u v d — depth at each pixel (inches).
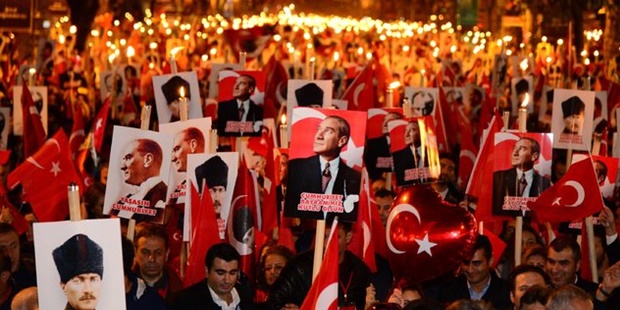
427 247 424.5
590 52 1520.7
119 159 452.1
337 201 404.8
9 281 447.8
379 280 533.6
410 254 426.9
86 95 1142.3
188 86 613.3
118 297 344.2
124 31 1830.7
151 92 1024.2
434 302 372.2
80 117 701.3
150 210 454.0
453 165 691.4
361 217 481.1
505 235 574.2
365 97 754.8
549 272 478.9
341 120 404.8
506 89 1195.3
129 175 452.1
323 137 404.5
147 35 1811.0
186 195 479.5
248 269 486.6
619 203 590.2
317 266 394.3
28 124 649.0
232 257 430.0
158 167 454.0
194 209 477.1
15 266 470.9
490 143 536.1
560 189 497.0
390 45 1604.3
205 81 1166.3
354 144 405.7
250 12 2252.7
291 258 452.1
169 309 434.9
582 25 1688.0
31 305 368.2
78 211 342.0
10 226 471.2
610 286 452.8
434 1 2313.0
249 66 1145.4
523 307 386.9
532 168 500.7
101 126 627.8
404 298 433.1
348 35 1542.8
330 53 1528.1
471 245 423.2
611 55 1508.4
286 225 518.0
